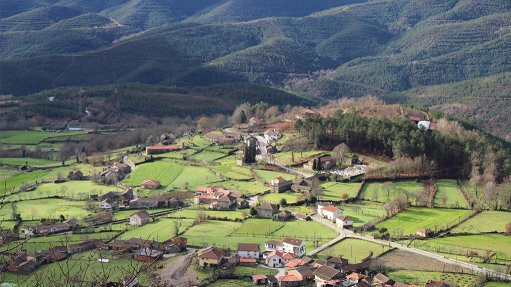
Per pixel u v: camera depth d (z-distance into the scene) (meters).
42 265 186.50
